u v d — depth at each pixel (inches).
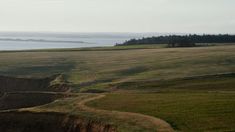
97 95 2442.2
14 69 4131.4
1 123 1989.4
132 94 2410.2
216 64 3750.0
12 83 3496.6
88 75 3617.1
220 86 2689.5
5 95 2805.1
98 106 2018.9
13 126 1955.0
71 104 2119.8
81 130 1749.5
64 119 1867.6
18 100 2711.6
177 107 1849.2
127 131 1509.6
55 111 1968.5
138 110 1850.4
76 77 3558.1
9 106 2674.7
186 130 1450.5
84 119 1787.6
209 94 2210.9
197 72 3363.7
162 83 2957.7
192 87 2716.5
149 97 2222.0
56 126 1857.8
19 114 2020.2
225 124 1486.2
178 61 4082.2
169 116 1675.7
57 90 3157.0
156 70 3644.2
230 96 2085.4
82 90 2955.2
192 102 1946.4
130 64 4114.2
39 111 2006.6
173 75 3302.2
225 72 3282.5
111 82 3206.2
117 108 1939.0
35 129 1897.1
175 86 2810.0
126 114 1777.8
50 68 4168.3
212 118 1585.9
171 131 1446.9
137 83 3034.0
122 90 2812.5
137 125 1573.6
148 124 1573.6
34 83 3476.9
